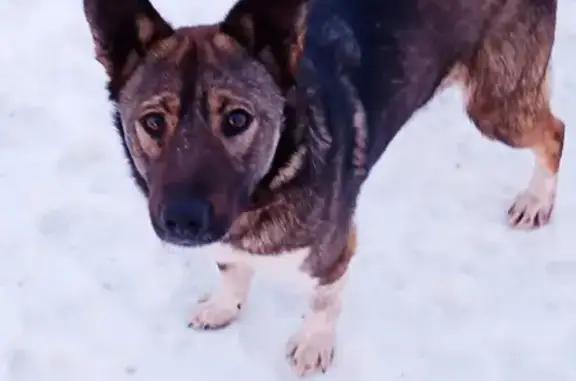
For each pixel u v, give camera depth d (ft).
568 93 6.79
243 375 5.73
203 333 5.86
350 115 5.28
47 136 6.60
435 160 6.52
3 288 5.97
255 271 5.66
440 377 5.73
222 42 4.80
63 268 6.05
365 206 6.31
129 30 4.84
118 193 6.35
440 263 6.10
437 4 5.58
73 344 5.80
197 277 6.05
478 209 6.32
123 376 5.72
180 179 4.71
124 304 5.94
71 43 7.08
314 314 5.65
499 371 5.74
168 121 4.75
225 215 4.77
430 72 5.69
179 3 7.30
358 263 6.09
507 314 5.93
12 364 5.73
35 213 6.26
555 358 5.78
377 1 5.46
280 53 4.84
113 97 4.91
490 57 5.83
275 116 4.86
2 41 7.08
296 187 5.03
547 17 5.87
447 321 5.90
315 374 5.73
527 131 6.06
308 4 4.78
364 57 5.39
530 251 6.16
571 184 6.40
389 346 5.82
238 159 4.81
